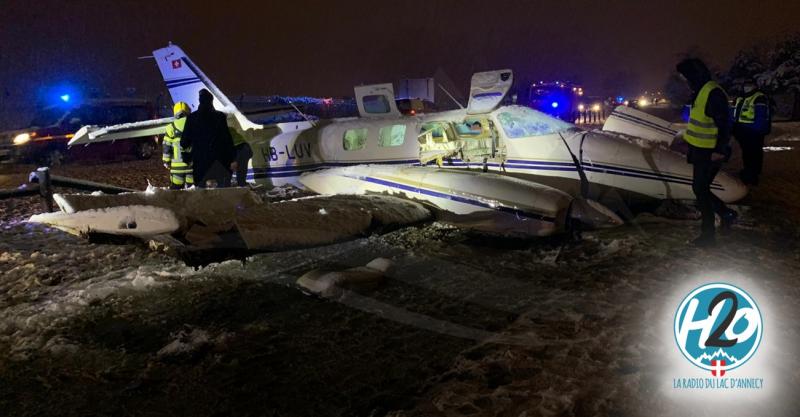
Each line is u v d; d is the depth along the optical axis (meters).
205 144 7.72
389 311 4.35
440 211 6.30
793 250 5.57
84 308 4.62
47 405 3.15
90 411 3.07
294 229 4.82
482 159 7.22
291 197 9.61
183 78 10.48
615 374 3.19
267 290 4.97
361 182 7.20
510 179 6.09
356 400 3.07
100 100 19.75
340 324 4.14
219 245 4.41
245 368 3.50
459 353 3.57
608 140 6.83
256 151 9.44
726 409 2.82
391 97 8.20
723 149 5.41
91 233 4.16
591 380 3.13
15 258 6.32
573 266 5.31
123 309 4.59
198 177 7.84
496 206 5.88
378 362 3.51
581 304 4.29
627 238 6.23
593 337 3.69
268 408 3.03
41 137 18.12
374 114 8.47
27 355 3.78
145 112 20.33
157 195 4.68
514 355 3.45
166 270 5.63
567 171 6.80
